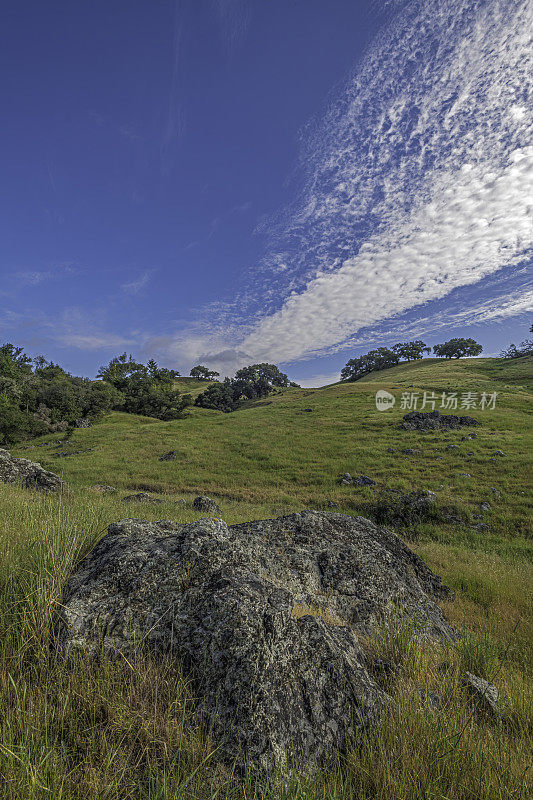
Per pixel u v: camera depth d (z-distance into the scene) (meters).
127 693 2.28
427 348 130.12
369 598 4.82
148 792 1.80
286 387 147.62
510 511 18.11
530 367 74.62
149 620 2.80
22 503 6.48
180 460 30.20
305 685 2.61
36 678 2.34
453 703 2.94
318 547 5.42
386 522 17.58
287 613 2.82
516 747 2.60
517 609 6.85
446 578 8.55
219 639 2.50
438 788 2.04
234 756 2.04
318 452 31.14
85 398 61.19
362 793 2.06
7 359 62.72
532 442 28.11
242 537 5.31
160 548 3.47
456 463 25.33
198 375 174.50
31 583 3.07
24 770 1.69
